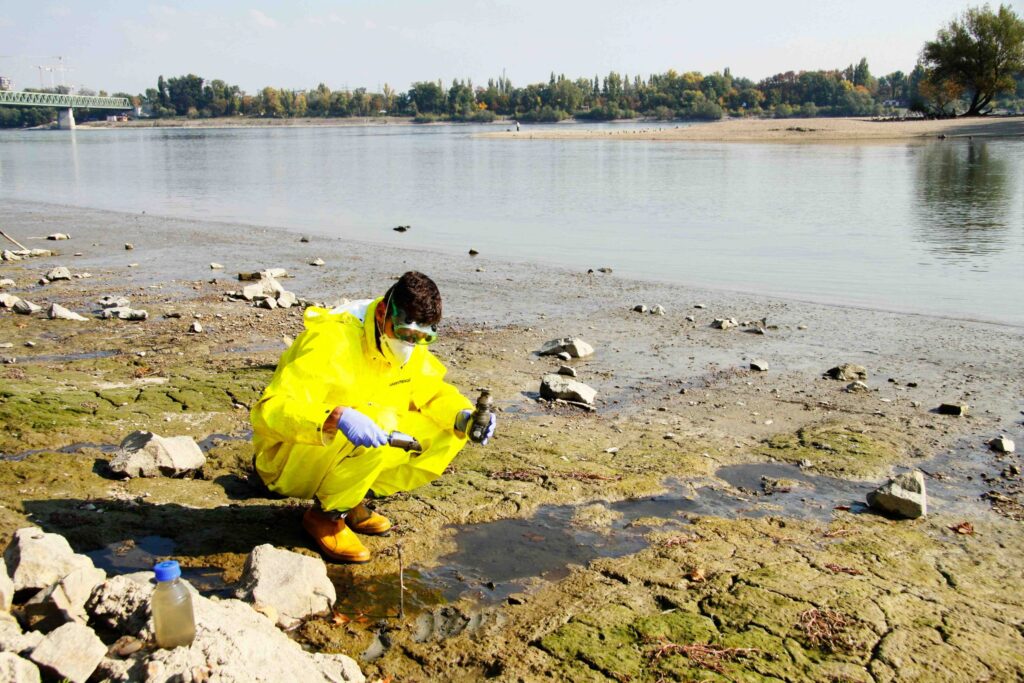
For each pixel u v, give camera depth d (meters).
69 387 7.11
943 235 17.08
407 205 23.81
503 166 40.66
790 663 3.67
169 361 8.11
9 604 3.71
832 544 4.80
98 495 5.16
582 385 7.50
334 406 4.48
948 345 9.20
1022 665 3.69
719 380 8.05
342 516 4.64
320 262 14.21
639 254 15.35
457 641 3.85
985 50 82.94
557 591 4.29
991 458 6.15
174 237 17.53
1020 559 4.67
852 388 7.74
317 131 141.25
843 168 35.12
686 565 4.53
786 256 14.95
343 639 3.86
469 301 11.45
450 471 5.79
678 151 52.94
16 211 22.59
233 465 5.75
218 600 3.81
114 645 3.45
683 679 3.55
